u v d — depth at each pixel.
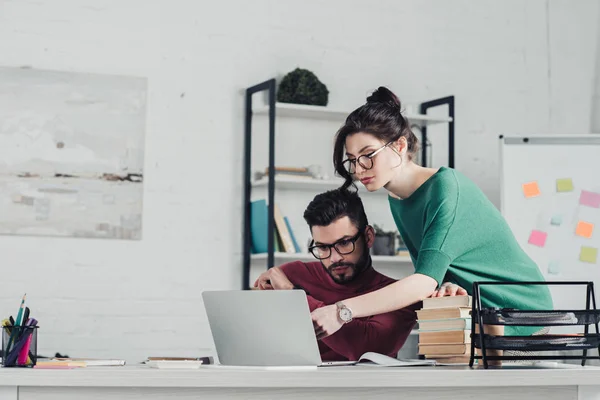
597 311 1.78
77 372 1.51
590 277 4.23
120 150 4.25
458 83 4.82
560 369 1.70
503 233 2.27
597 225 4.26
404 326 2.57
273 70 4.52
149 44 4.34
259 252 4.30
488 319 1.76
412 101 4.73
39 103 4.16
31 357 1.75
